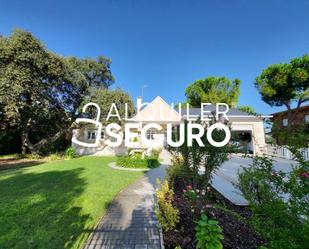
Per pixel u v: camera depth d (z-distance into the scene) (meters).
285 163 9.08
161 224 3.75
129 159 12.31
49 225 4.14
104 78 25.03
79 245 3.47
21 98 15.53
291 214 2.16
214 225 2.57
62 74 17.39
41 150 20.67
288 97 22.66
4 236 3.67
